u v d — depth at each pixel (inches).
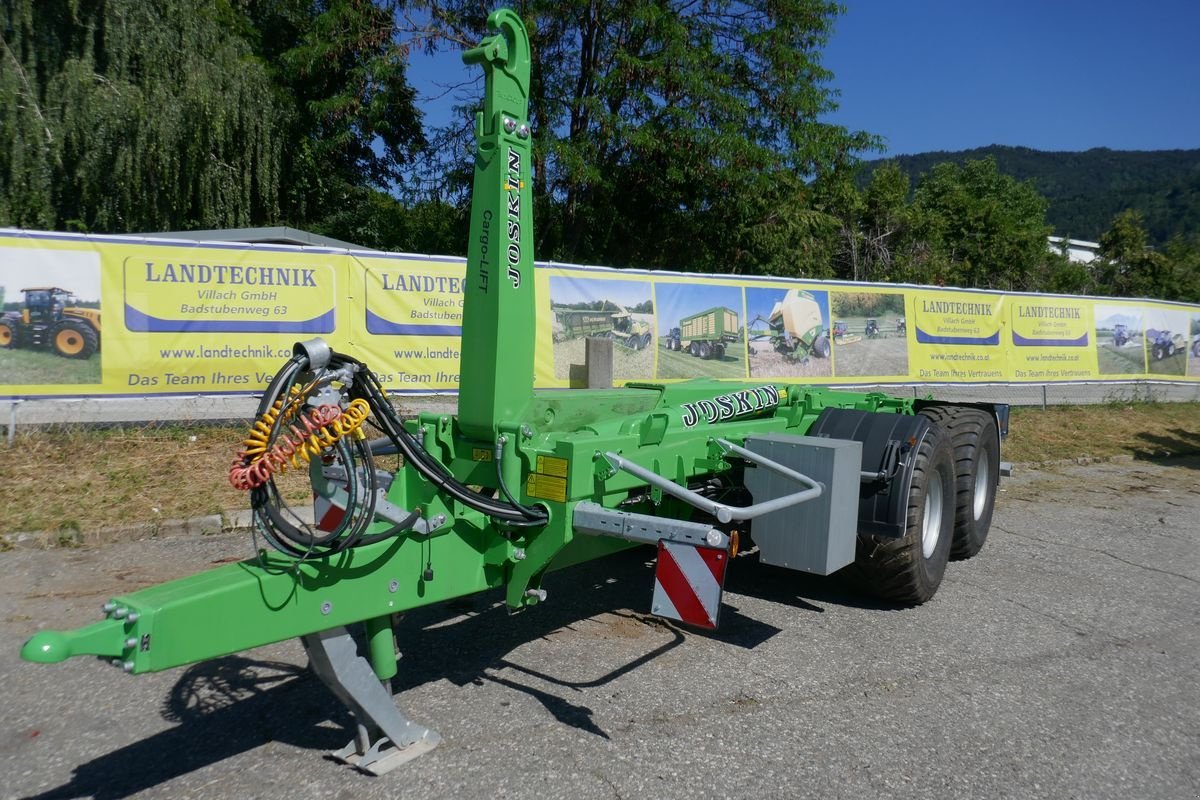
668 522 137.3
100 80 579.5
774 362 473.7
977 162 1849.2
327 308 345.4
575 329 401.7
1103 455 485.4
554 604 211.6
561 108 693.9
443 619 198.5
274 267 335.0
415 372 365.1
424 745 136.1
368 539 127.4
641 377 424.2
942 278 1133.1
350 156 897.5
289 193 750.5
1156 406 634.2
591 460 151.4
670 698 159.5
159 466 290.7
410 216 844.0
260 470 116.5
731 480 215.0
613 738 142.8
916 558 204.4
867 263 1098.7
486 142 146.6
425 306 365.4
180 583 111.8
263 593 113.7
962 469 254.1
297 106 753.0
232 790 124.0
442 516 137.9
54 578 211.3
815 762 138.1
